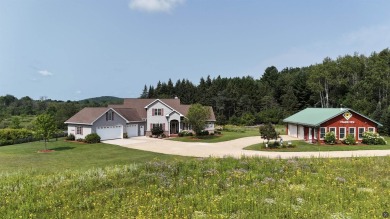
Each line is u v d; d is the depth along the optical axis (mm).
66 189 11648
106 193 10914
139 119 47719
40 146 35094
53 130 32719
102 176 13234
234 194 10578
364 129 34500
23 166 22609
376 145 32219
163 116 47594
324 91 70875
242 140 39906
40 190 11695
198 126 43438
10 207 9836
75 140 40281
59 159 25984
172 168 14227
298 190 11164
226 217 8453
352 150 28438
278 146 30906
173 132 48312
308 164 16031
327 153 26219
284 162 16297
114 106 51656
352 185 12102
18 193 11336
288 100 77062
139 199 10320
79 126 40500
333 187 11758
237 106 81125
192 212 9062
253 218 8320
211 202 9641
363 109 54406
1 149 32938
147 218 8500
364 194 10938
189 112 44125
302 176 13375
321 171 14547
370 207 9391
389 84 56688
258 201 9789
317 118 36531
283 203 9578
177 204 9773
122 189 11359
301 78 79625
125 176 13242
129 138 43719
